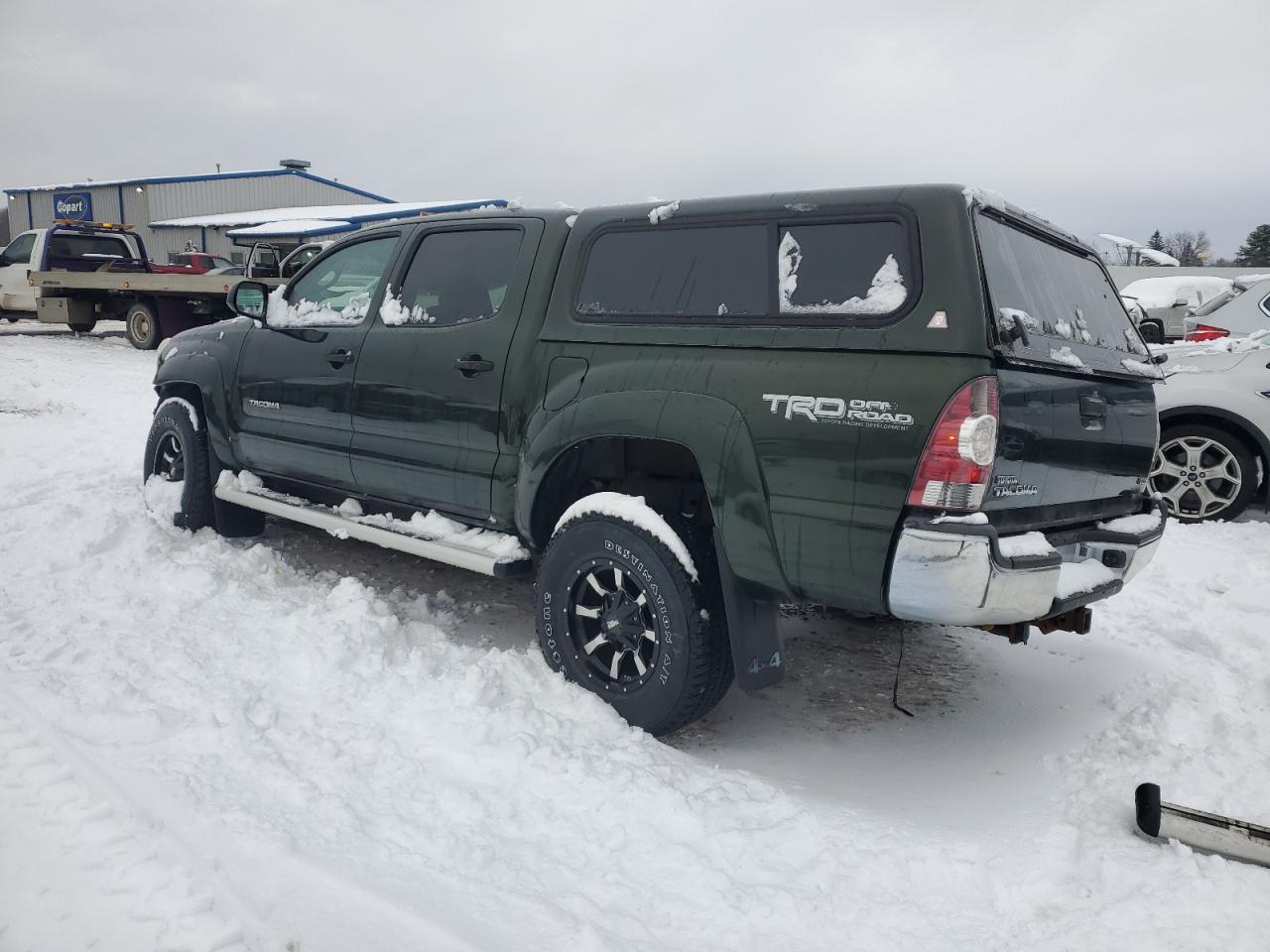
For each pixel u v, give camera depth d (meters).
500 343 3.73
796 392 2.89
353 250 4.57
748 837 2.65
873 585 2.78
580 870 2.49
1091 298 3.72
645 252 3.43
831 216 3.00
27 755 2.86
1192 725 3.40
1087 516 3.35
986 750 3.36
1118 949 2.20
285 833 2.51
